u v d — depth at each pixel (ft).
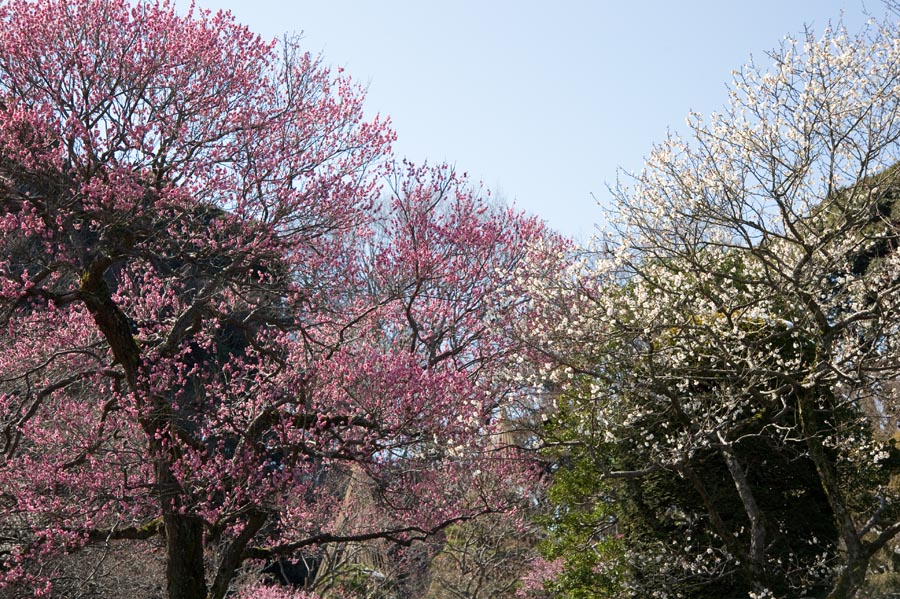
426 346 53.78
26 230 37.09
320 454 39.93
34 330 47.09
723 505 52.37
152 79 41.39
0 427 40.24
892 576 53.06
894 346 38.99
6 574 37.17
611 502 58.08
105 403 41.83
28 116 35.86
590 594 56.95
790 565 48.78
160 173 39.68
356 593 72.59
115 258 38.83
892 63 38.91
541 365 47.19
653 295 44.29
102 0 40.45
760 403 47.34
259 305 43.14
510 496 59.47
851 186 39.01
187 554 39.24
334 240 47.47
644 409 49.01
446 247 59.11
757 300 40.86
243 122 42.19
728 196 39.58
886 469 58.49
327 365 42.37
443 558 77.46
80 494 38.06
